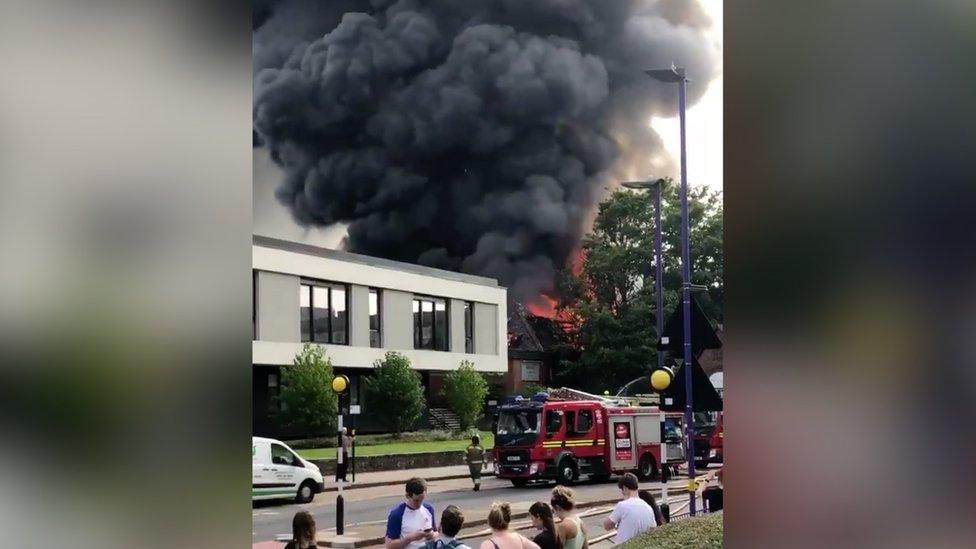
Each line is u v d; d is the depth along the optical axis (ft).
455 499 55.16
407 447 84.84
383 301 107.76
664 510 32.86
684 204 42.29
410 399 99.35
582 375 81.87
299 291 101.09
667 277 71.46
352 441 65.36
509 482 59.16
